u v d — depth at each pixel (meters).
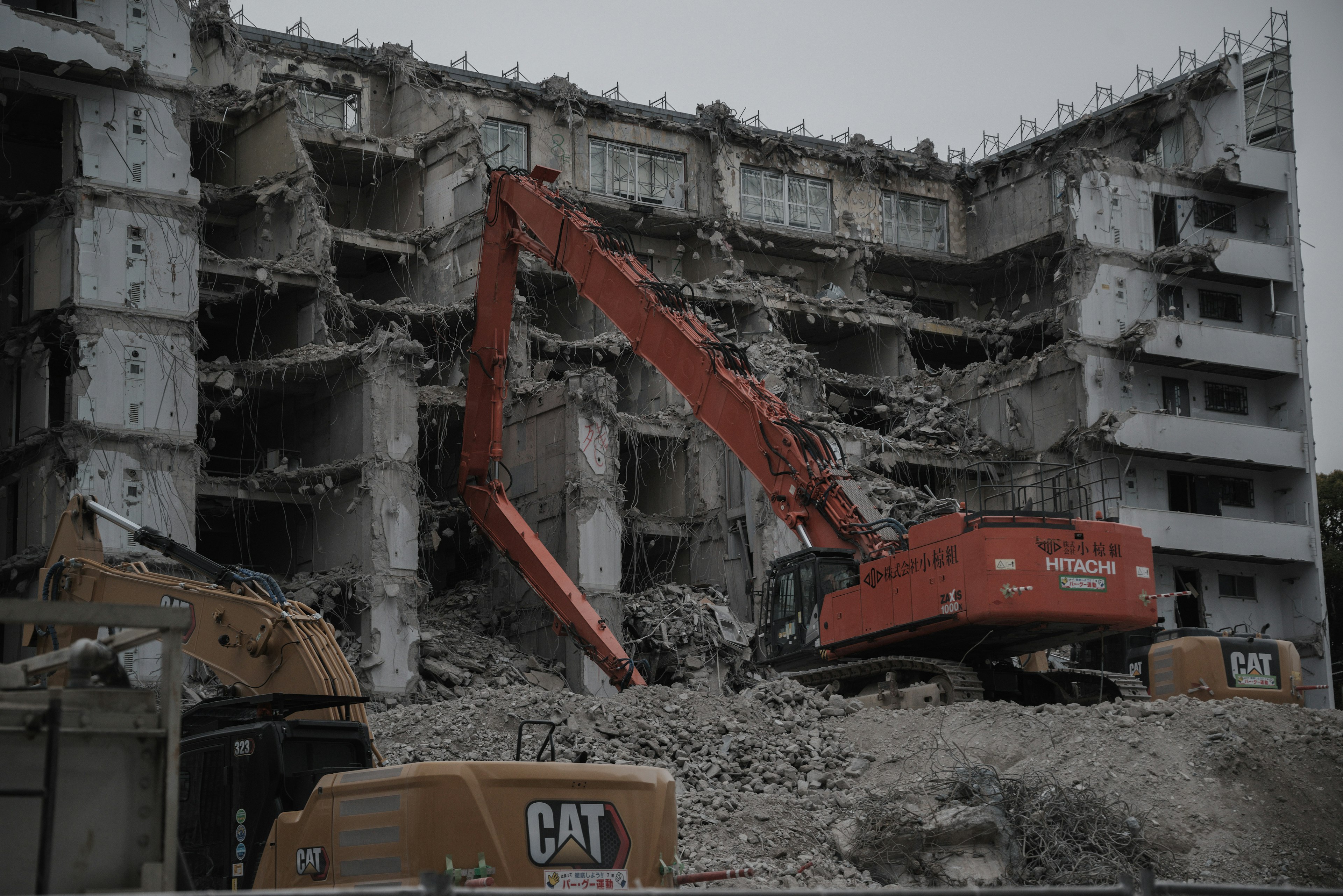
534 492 44.50
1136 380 56.50
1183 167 59.59
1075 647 32.75
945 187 64.56
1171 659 27.02
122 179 37.84
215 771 13.62
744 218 59.62
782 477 24.80
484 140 54.88
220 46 49.16
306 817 12.37
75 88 37.62
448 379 47.91
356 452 40.28
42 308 37.09
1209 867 17.88
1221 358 56.62
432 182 49.66
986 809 17.97
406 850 11.59
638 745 22.80
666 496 49.06
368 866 11.79
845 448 50.12
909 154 63.97
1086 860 17.69
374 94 53.31
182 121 39.06
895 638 23.62
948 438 55.88
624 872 12.03
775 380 48.12
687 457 48.28
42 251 37.38
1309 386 58.16
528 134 55.78
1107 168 57.62
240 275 42.09
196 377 38.19
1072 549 22.08
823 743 22.34
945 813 18.08
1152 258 57.31
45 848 7.02
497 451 34.94
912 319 58.69
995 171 63.78
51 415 38.00
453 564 47.53
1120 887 7.08
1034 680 25.61
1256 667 26.69
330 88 52.41
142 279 37.66
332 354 40.47
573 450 43.03
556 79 56.28
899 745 21.81
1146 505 55.50
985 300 65.56
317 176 48.09
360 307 44.81
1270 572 57.50
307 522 41.81
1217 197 59.69
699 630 42.00
